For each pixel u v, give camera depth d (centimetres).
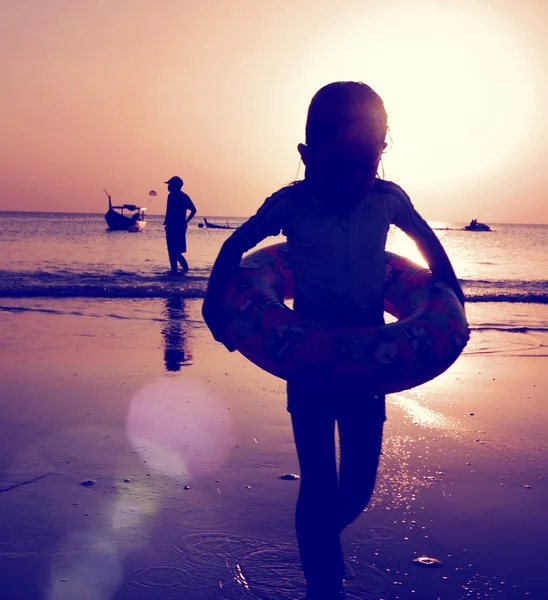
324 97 183
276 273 220
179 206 1320
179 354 568
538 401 437
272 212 192
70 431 351
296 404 198
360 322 195
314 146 185
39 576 206
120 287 1045
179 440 340
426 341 188
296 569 213
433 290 212
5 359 529
